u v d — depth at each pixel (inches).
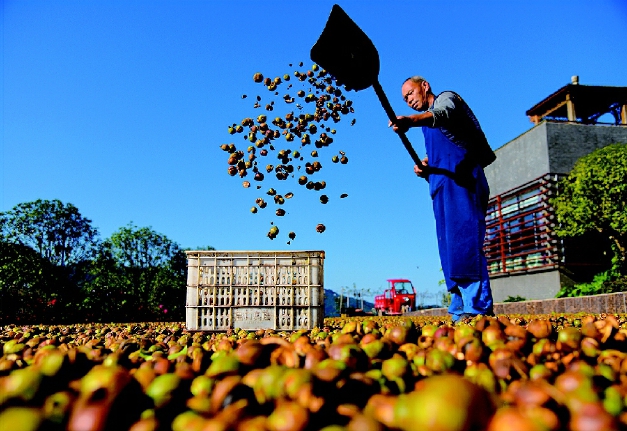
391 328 101.0
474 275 209.3
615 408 55.2
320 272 265.4
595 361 85.5
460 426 43.1
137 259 737.6
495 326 93.9
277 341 80.5
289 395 54.5
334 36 186.5
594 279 738.2
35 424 45.3
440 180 219.8
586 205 698.8
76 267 703.7
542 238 851.4
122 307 669.9
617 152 698.8
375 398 54.4
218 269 269.0
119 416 51.6
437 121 205.0
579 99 962.1
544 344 88.0
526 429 41.3
